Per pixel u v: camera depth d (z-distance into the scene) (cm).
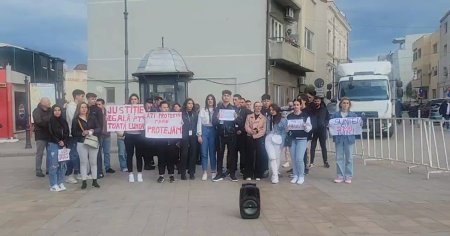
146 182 1138
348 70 2428
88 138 1048
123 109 1139
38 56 3478
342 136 1102
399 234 682
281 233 697
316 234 689
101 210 856
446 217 775
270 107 1168
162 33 2695
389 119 1408
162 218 793
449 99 3297
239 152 1260
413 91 7694
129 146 1145
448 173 1219
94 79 2762
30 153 1852
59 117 1046
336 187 1053
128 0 2716
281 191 1014
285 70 3119
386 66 2416
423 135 1245
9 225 761
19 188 1086
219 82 2661
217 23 2653
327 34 4247
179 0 2678
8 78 2350
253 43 2627
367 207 853
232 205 884
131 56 2722
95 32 2753
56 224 764
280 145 1127
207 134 1160
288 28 3123
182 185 1095
